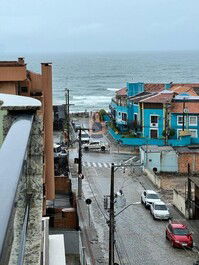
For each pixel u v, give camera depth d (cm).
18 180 191
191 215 3138
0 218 157
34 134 368
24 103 370
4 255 150
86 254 2336
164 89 6962
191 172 4369
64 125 6656
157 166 4397
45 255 575
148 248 2617
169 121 5759
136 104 6084
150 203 3284
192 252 2570
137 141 5703
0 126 371
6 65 1655
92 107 10738
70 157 5088
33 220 348
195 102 5825
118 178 4241
